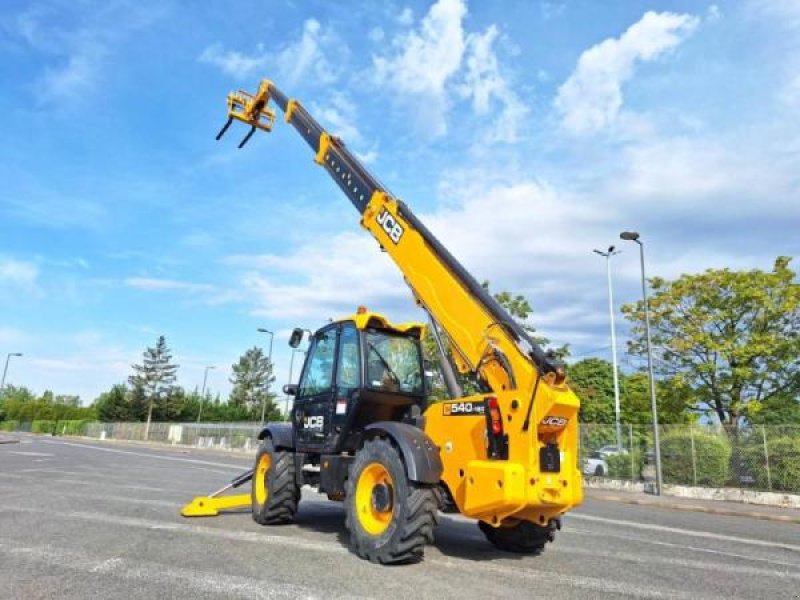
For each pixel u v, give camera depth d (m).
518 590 4.71
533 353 5.40
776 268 22.03
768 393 21.89
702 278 22.55
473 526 8.35
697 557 6.89
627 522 10.56
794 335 21.56
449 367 6.52
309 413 7.46
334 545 6.25
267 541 6.31
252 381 96.44
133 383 84.00
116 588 4.36
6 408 87.94
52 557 5.30
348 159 8.41
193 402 85.69
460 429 5.85
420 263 6.82
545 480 5.23
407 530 5.31
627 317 24.73
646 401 34.22
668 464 19.03
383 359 7.02
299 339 8.09
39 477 12.80
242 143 11.41
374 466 5.86
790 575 6.05
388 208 7.41
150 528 6.89
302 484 7.59
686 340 22.36
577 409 5.37
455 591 4.56
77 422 70.69
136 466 17.86
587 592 4.77
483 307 6.05
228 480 14.11
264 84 11.12
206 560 5.32
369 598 4.25
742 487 17.22
